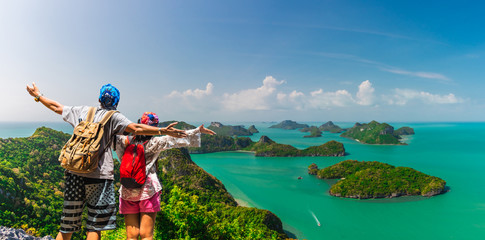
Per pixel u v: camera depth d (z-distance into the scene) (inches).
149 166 128.8
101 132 110.9
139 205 125.9
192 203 388.8
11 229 211.0
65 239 115.0
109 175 117.0
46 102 125.6
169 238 350.9
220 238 423.8
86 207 123.3
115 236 331.0
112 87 127.3
